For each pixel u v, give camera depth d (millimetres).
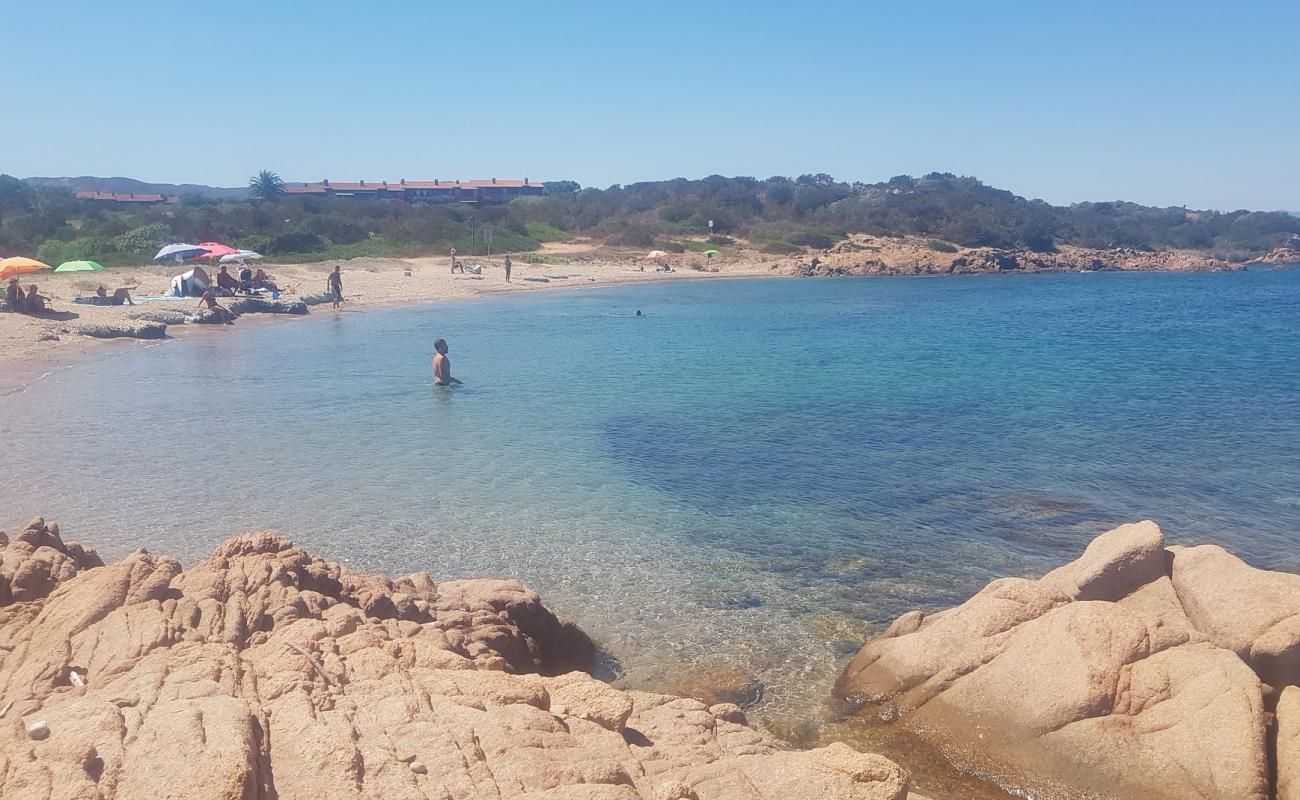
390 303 52125
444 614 9445
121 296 40375
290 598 8250
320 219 81188
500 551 13312
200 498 15305
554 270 77875
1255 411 23984
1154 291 79438
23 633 7297
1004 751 8281
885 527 14523
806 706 9336
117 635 7000
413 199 155125
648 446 19609
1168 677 8180
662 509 15312
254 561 8898
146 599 7723
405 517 14641
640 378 28516
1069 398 25797
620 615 11391
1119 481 17109
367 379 27141
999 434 21047
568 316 48000
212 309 40469
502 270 73188
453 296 57125
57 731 5102
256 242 72375
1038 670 8539
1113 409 24125
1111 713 8062
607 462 18250
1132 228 129875
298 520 14359
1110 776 7730
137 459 17688
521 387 26562
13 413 21625
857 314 53219
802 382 28172
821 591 12094
